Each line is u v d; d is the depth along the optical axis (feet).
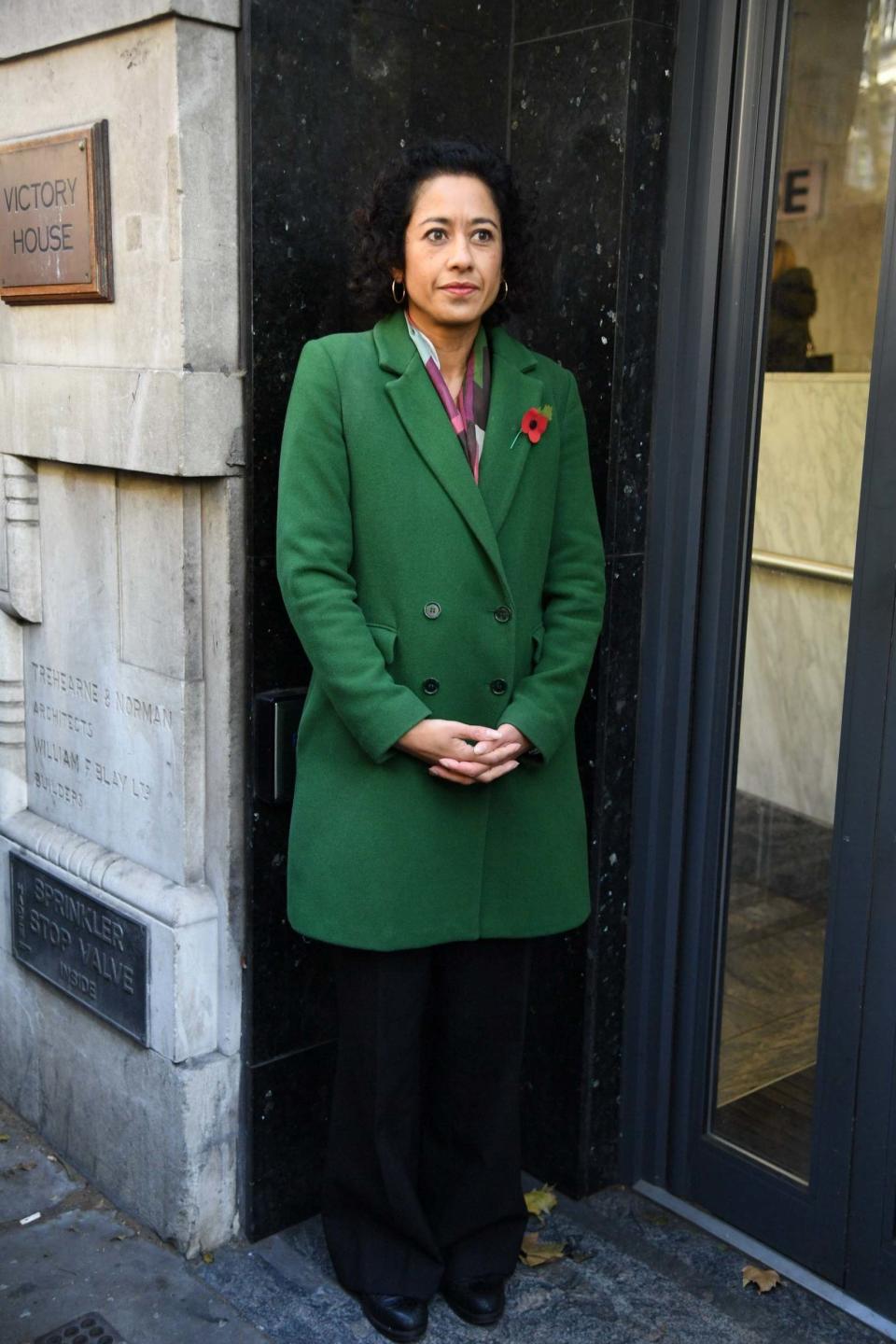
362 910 6.45
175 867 7.58
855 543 7.05
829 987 7.28
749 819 7.75
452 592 6.28
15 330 8.00
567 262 7.44
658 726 7.87
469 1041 7.02
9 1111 9.30
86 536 7.84
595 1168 8.37
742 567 7.50
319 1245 7.89
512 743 6.36
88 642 8.00
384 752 6.17
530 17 7.45
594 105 7.18
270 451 7.03
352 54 6.95
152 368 6.93
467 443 6.45
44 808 8.74
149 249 6.80
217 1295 7.41
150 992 7.59
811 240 7.19
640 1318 7.26
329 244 7.07
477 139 6.46
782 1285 7.55
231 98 6.67
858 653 6.91
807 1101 7.63
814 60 7.00
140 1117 7.91
